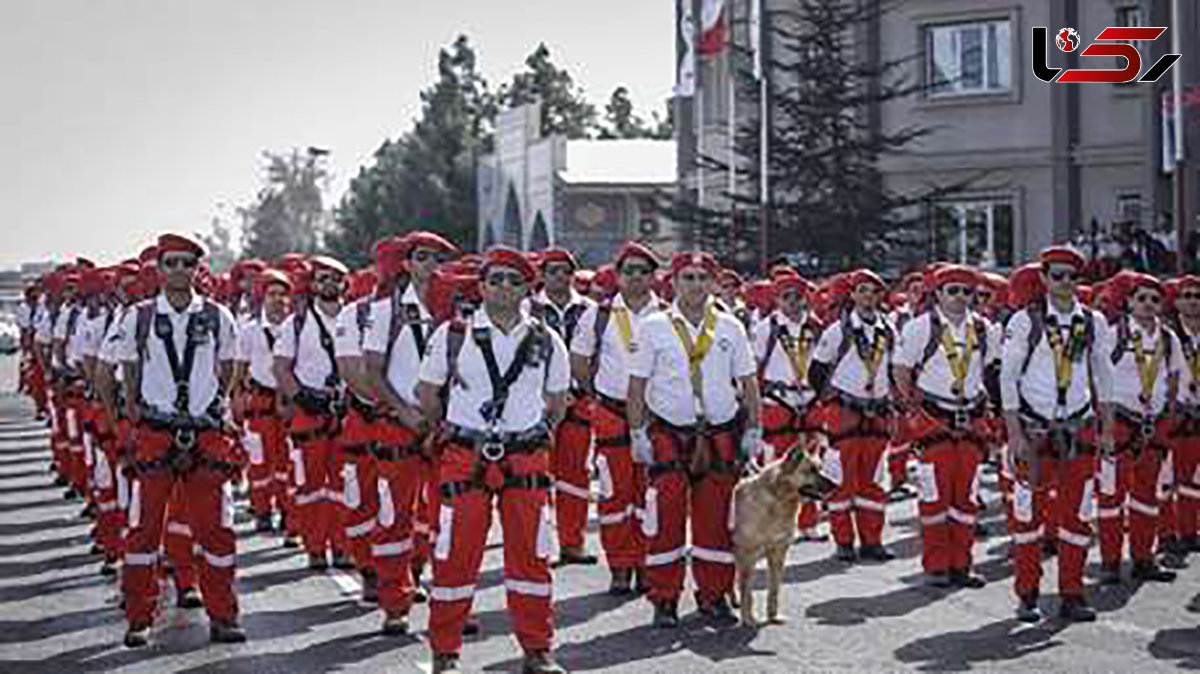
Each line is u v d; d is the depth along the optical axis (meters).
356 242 86.12
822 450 12.63
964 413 11.51
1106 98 34.72
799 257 32.53
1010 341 10.25
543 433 8.60
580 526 12.74
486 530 8.55
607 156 64.88
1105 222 34.81
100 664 9.36
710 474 10.18
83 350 13.23
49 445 24.52
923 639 9.70
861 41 36.84
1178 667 8.88
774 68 33.75
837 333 12.84
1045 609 10.62
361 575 11.25
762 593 11.34
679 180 45.03
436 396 8.66
